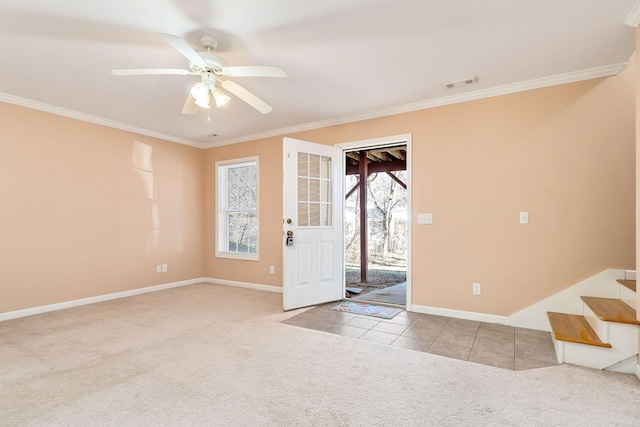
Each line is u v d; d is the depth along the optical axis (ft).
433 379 7.23
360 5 6.76
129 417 5.90
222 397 6.54
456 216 11.71
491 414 5.96
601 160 9.65
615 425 5.64
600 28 7.60
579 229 9.89
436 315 11.98
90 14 6.98
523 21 7.34
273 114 13.67
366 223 19.38
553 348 8.89
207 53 7.62
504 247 10.91
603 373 7.45
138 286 15.69
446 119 11.92
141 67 9.46
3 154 11.62
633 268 9.30
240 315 12.07
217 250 18.39
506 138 10.89
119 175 15.03
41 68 9.49
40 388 6.91
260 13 7.01
